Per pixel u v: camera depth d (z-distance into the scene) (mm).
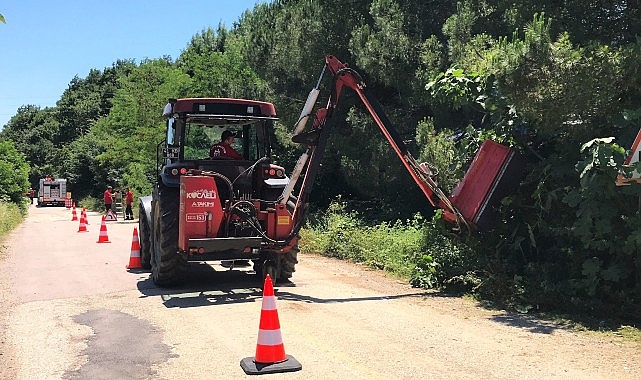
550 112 7512
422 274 9219
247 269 11109
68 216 37125
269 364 5305
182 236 8398
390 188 16062
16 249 15102
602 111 7520
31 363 5539
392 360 5539
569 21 9344
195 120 9508
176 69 36125
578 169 7156
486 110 9305
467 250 8953
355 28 15305
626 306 7078
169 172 9141
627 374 5145
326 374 5164
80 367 5410
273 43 18391
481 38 9664
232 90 19953
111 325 6906
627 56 7230
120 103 40938
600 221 7109
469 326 6785
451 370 5258
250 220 8633
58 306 7934
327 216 16656
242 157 9898
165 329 6715
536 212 8414
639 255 7102
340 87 8945
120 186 45250
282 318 7152
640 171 6387
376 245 12172
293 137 8828
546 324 6859
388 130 9047
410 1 14688
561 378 5043
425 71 13391
